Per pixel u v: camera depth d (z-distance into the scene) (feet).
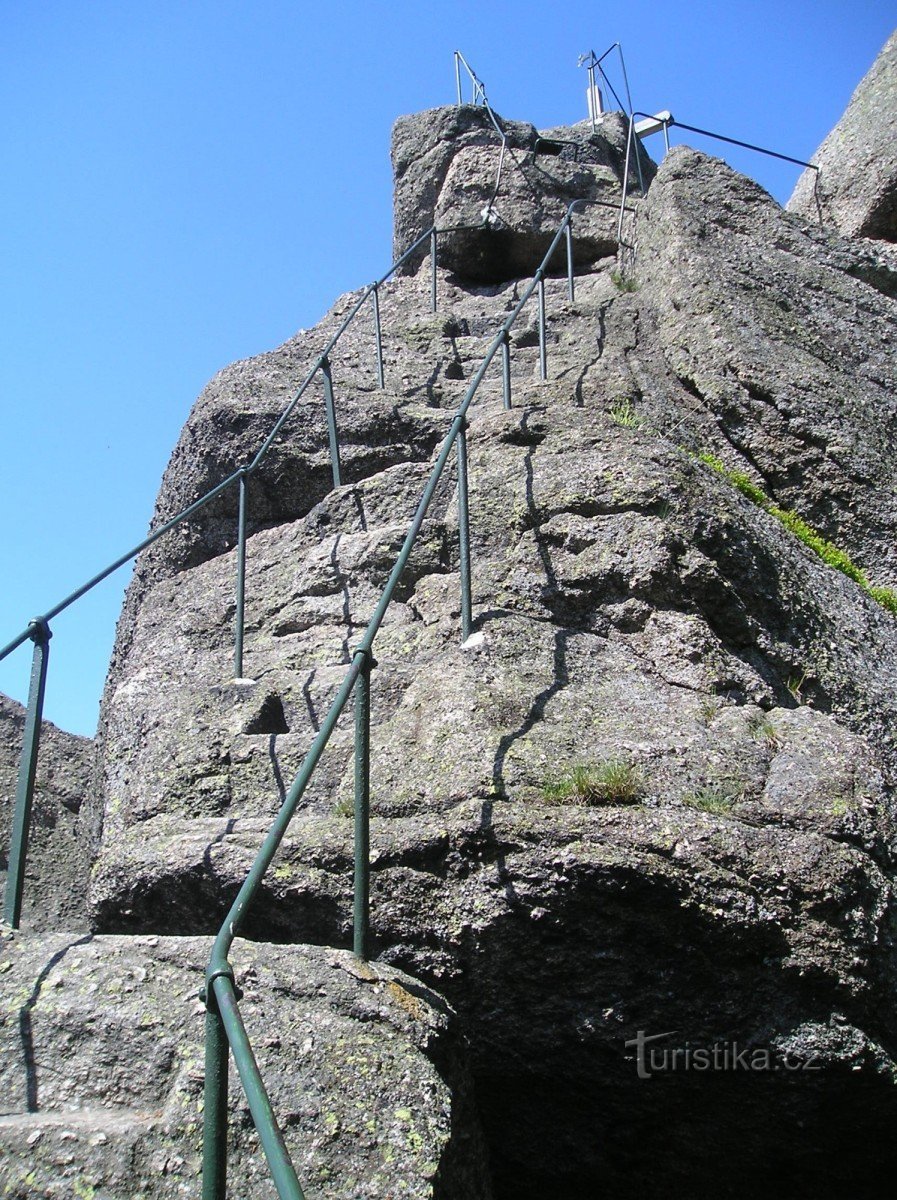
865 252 36.22
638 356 31.68
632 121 43.65
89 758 33.30
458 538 23.56
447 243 40.98
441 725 18.90
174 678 23.89
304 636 23.38
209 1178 10.35
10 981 14.47
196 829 19.51
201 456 29.55
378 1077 13.32
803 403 29.01
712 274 32.32
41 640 17.37
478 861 16.60
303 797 19.72
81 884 28.04
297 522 26.89
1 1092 13.38
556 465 23.62
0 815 29.48
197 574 27.14
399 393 31.14
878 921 16.28
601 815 16.65
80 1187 12.08
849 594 25.11
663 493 22.25
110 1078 13.38
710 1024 16.05
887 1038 16.02
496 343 24.79
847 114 45.39
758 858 16.30
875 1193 17.34
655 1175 17.46
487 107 43.68
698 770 17.72
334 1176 12.39
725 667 20.16
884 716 21.74
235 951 14.76
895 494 28.19
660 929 15.97
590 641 20.44
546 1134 17.40
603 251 40.75
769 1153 16.90
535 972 16.31
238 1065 9.95
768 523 25.21
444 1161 12.87
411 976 15.69
